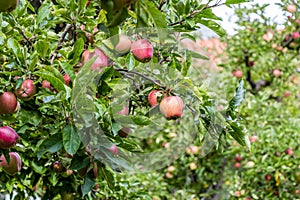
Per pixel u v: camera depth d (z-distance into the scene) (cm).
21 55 149
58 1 161
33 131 180
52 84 143
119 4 94
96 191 266
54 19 186
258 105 483
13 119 153
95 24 158
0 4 95
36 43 152
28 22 174
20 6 174
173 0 164
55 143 151
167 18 173
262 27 492
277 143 445
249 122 463
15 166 177
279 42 497
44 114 166
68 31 175
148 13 96
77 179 237
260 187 464
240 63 519
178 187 540
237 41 505
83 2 157
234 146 469
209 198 526
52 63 160
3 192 283
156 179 487
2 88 145
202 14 165
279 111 491
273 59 511
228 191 488
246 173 456
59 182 230
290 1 406
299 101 539
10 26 170
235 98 177
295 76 529
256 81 531
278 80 516
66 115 149
